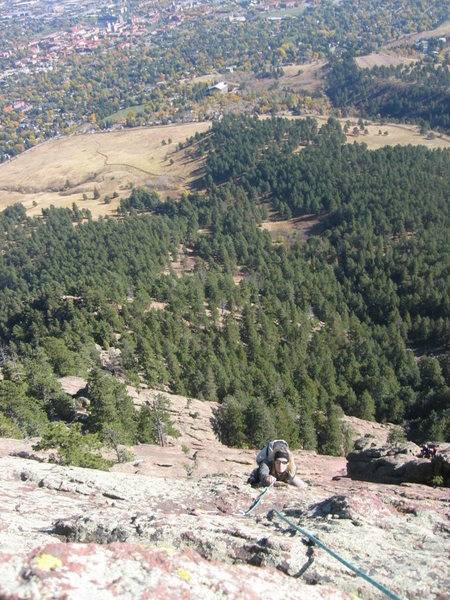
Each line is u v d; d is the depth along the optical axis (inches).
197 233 6850.4
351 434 2443.4
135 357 3142.2
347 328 4323.3
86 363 2819.9
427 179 6673.2
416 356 4244.6
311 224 6943.9
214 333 3818.9
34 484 442.9
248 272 5698.8
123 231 6717.5
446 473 691.4
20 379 2133.4
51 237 7204.7
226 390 2854.3
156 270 5536.4
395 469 771.4
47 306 4195.4
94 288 4109.3
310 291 4776.1
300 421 2294.5
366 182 6879.9
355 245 5807.1
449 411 2829.7
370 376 3314.5
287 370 3265.3
